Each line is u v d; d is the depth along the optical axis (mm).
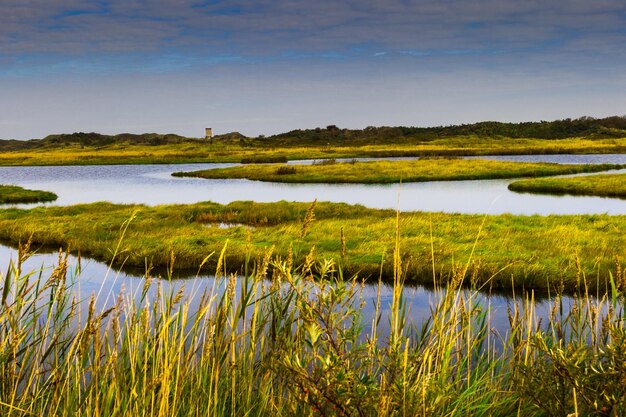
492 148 139875
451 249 17375
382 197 42906
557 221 23312
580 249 17125
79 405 3721
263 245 18719
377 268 15547
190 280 15133
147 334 3799
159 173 82188
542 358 3715
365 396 2920
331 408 3186
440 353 4035
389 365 3354
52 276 3980
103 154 150375
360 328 3705
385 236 20281
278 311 4160
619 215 24500
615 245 17766
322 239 19734
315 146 193000
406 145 179875
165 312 4141
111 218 27422
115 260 17875
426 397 3279
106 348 4293
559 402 3418
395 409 3137
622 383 3008
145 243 19562
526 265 15055
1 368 3713
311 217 3559
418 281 14883
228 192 50000
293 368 2969
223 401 4188
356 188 51031
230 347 4141
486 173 59969
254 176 65000
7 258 18953
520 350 4293
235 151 155625
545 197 40094
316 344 3275
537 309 11703
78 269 4297
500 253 16906
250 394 4148
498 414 4188
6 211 31938
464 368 5266
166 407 3604
